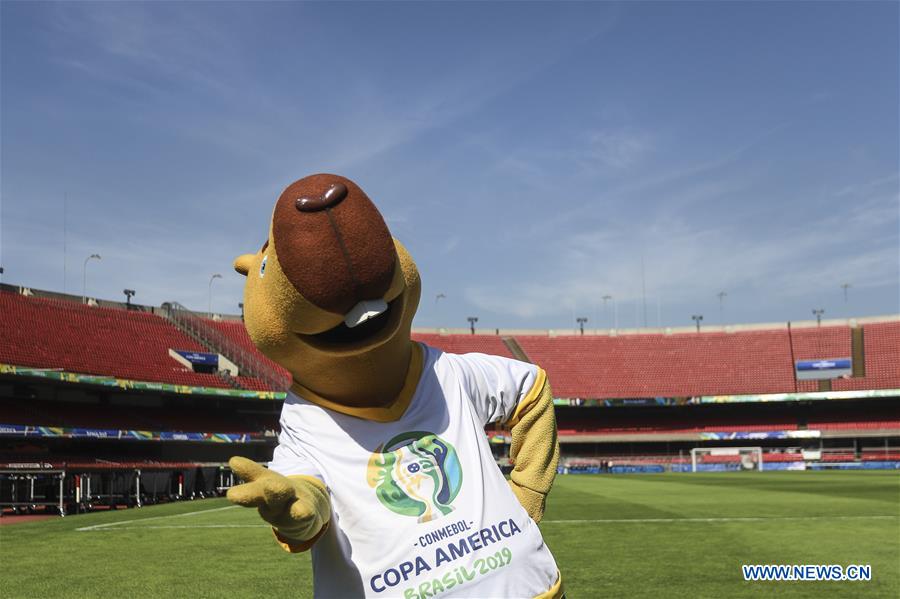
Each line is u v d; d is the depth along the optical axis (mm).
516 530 3459
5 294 44594
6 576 10531
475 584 3250
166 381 43281
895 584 9391
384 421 3500
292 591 9297
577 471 57344
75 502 26000
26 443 36875
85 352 42562
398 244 3580
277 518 2787
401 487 3359
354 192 3186
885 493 26297
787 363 64250
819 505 21312
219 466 36906
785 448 59062
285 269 3125
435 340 70562
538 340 71938
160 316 52844
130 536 15594
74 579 10242
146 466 32719
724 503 22406
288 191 3217
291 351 3367
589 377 66188
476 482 3479
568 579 9742
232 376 48031
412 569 3229
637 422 62094
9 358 37312
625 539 13852
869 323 66938
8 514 25641
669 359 67625
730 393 61812
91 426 38375
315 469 3328
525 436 3957
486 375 3898
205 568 11102
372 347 3324
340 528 3309
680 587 9188
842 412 60531
